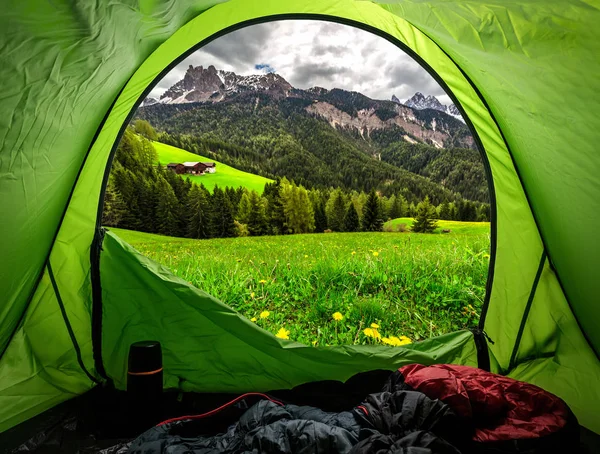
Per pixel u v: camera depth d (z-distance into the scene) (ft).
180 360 7.77
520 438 5.50
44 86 5.15
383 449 4.90
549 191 6.89
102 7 4.65
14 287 6.89
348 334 11.92
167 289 7.85
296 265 19.21
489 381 6.28
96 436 6.36
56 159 6.54
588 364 7.45
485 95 7.51
